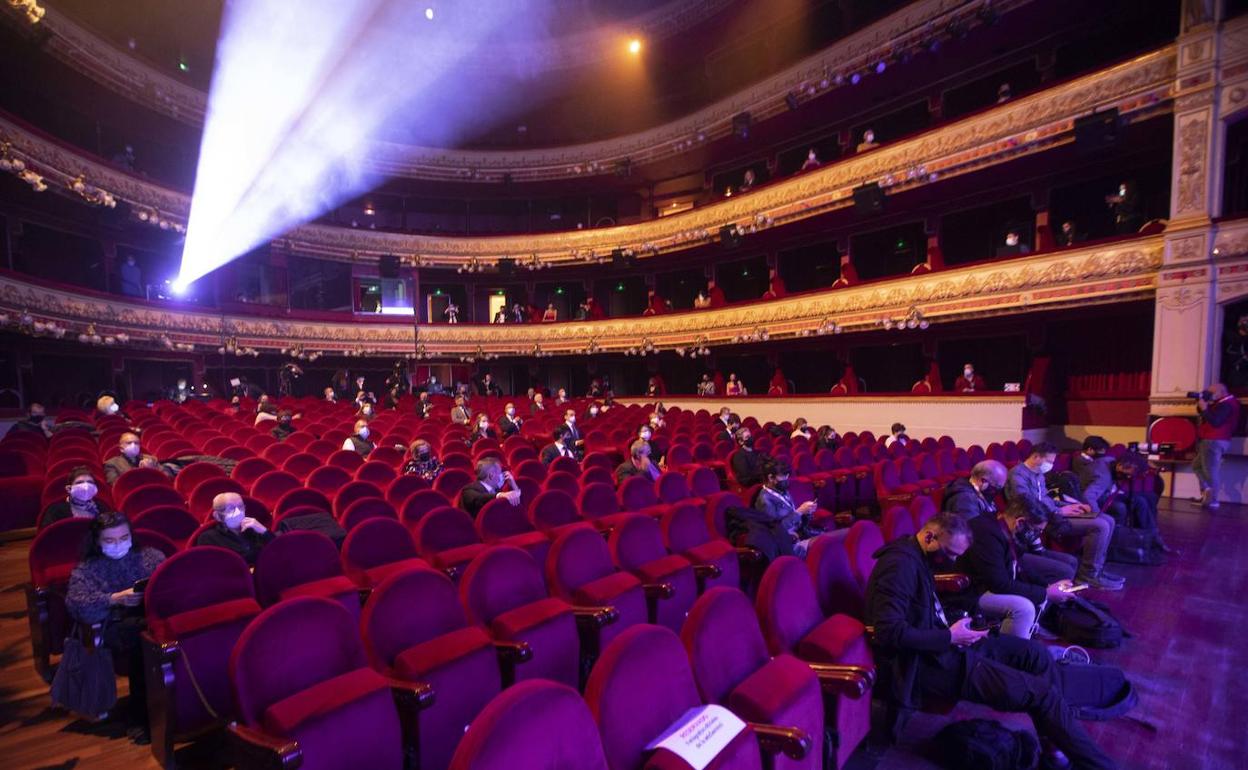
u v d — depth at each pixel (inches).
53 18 454.6
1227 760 109.3
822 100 579.2
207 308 618.8
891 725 113.0
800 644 104.6
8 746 115.3
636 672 76.4
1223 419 325.1
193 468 225.0
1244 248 327.6
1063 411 490.9
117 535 121.9
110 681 116.6
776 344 663.1
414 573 106.7
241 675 82.1
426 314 870.4
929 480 296.8
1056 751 105.9
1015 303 441.4
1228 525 286.0
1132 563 226.5
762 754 81.4
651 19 686.5
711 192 759.7
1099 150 424.2
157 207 546.3
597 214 859.4
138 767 109.4
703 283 784.3
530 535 167.2
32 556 136.6
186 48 613.0
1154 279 370.3
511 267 785.6
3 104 491.2
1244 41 330.3
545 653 112.5
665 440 370.6
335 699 81.7
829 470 309.7
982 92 523.2
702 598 94.3
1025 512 180.7
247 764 76.9
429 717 92.6
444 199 868.0
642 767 72.1
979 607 142.3
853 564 138.3
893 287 520.4
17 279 408.5
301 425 421.7
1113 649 154.3
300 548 134.6
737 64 693.3
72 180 442.6
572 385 888.3
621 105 804.0
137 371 603.2
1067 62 474.6
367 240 765.3
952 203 525.3
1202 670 142.8
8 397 464.4
